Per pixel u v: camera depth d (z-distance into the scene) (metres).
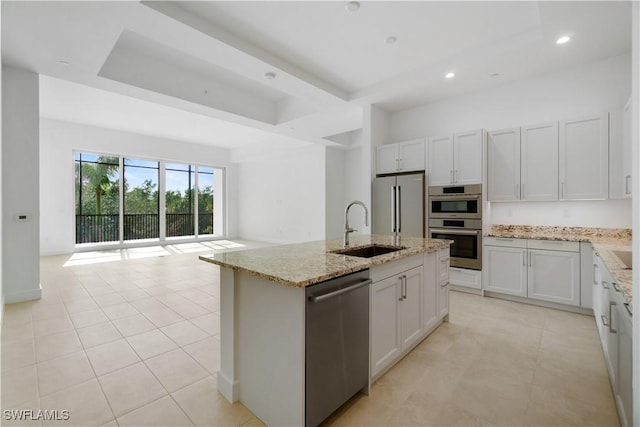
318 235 7.77
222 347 1.87
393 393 1.87
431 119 4.62
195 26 2.64
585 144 3.28
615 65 3.31
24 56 3.05
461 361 2.25
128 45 3.49
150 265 5.57
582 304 3.12
